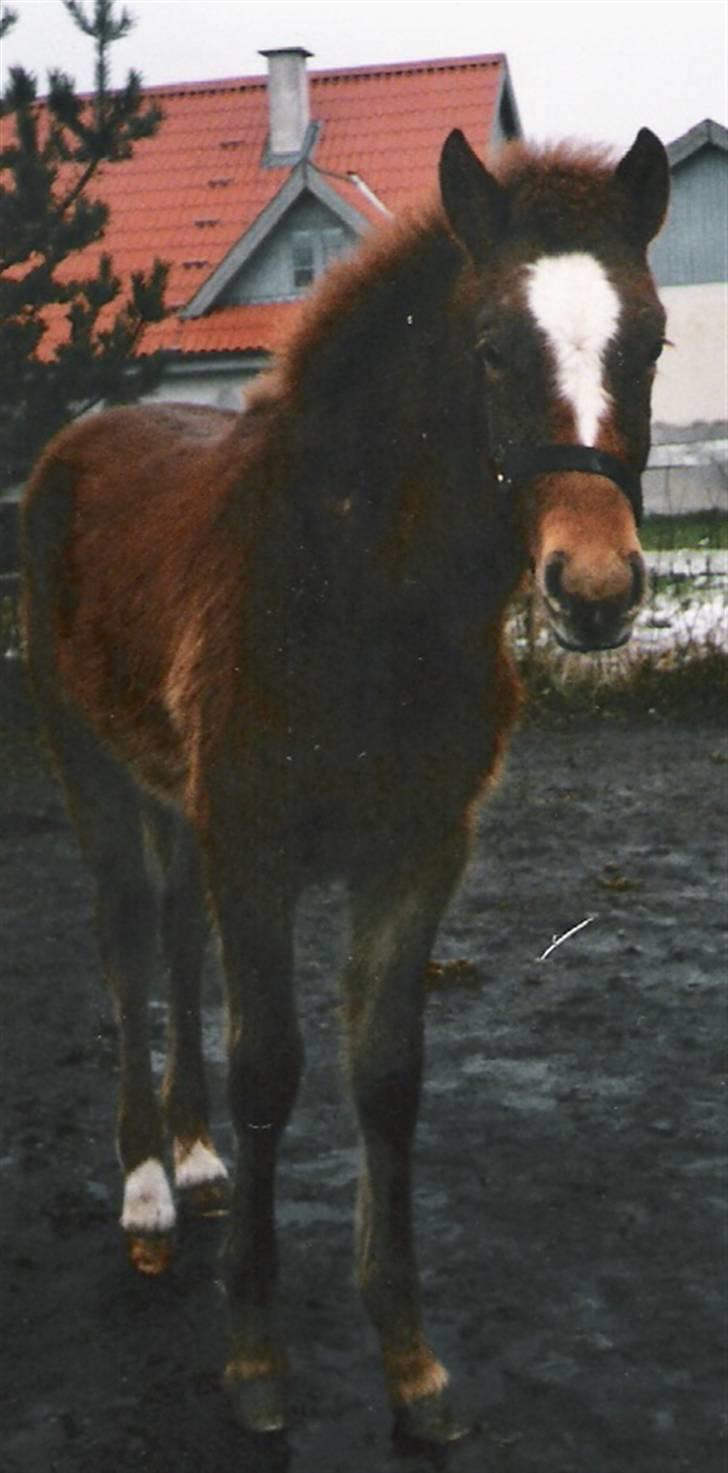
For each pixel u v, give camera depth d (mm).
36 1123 4699
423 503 3078
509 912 6684
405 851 3215
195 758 3277
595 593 2660
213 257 26672
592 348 2777
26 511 4535
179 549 3566
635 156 2990
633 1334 3512
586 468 2744
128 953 4094
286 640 3102
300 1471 3082
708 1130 4535
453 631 3119
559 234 2908
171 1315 3670
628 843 7734
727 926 6438
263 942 3201
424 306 3109
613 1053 5129
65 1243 4008
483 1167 4324
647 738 10148
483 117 28188
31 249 9953
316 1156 4441
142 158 28344
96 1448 3164
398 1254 3283
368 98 28922
